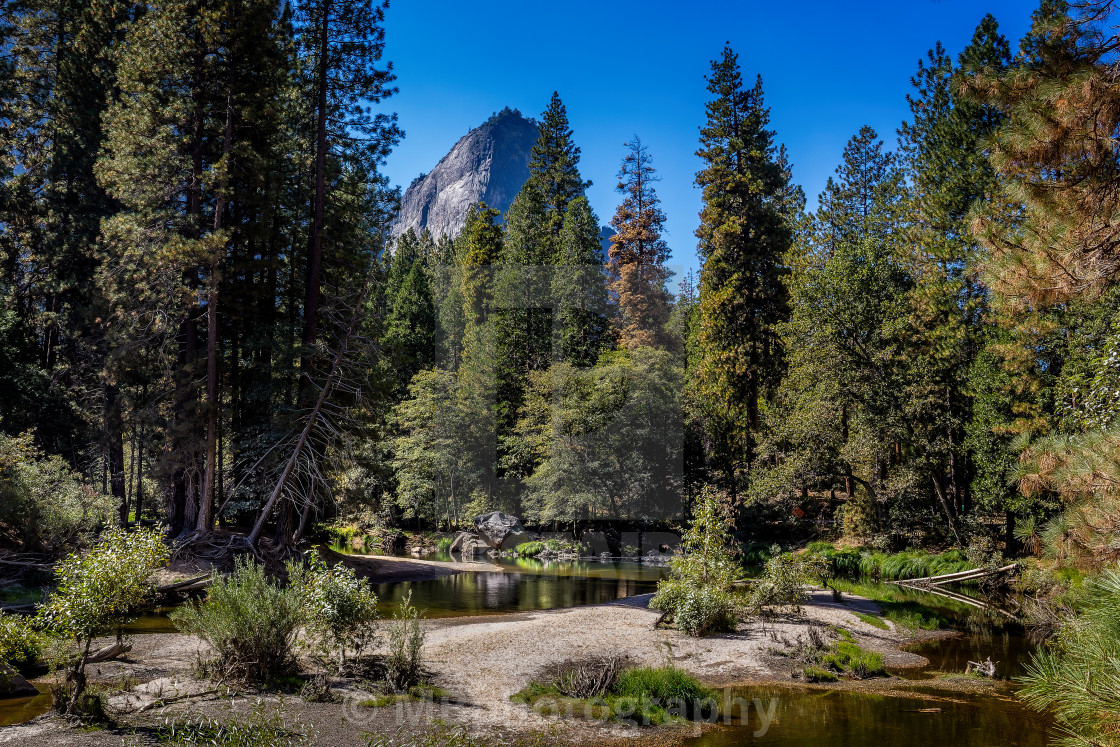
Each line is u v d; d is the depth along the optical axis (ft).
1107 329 53.16
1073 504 18.19
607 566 74.28
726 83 121.90
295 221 87.45
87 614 25.68
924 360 88.28
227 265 74.43
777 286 118.01
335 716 25.79
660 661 36.91
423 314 145.79
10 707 26.04
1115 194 17.81
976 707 30.96
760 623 47.67
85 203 94.94
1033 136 17.93
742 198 120.26
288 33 81.66
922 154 96.99
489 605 54.65
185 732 22.85
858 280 93.15
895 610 55.88
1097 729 10.64
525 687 31.14
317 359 78.23
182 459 69.51
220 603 30.83
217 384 71.87
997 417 77.82
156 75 71.10
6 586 52.26
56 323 96.02
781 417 102.89
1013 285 19.22
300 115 86.79
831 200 123.24
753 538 102.73
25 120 101.24
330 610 31.19
